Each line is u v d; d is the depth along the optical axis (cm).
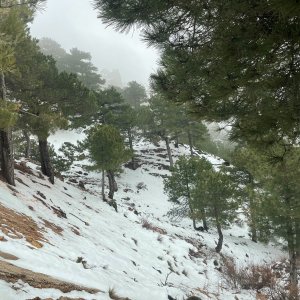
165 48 497
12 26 1041
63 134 5022
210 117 552
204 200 2150
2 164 1452
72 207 1711
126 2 432
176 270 1432
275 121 442
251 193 1653
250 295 1310
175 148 4878
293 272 1436
